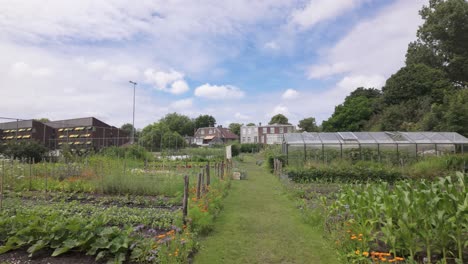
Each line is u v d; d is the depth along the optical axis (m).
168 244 4.15
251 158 39.09
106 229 4.38
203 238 5.52
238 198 10.13
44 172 11.75
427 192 3.93
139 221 6.15
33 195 9.22
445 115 24.77
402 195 4.16
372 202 4.70
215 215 7.17
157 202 8.34
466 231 3.94
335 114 43.25
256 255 4.69
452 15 31.19
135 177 10.34
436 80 32.38
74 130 43.47
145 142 36.22
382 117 32.62
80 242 4.25
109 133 46.09
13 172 10.57
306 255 4.69
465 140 18.05
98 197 9.11
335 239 4.88
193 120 92.19
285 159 17.84
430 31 34.16
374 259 3.75
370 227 4.49
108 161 13.76
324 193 10.09
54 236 4.43
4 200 7.86
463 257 4.05
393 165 15.62
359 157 17.55
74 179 10.69
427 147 17.64
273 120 90.38
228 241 5.38
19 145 20.64
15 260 4.11
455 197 3.78
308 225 6.50
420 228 3.87
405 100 34.25
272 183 14.47
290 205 8.87
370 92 48.06
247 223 6.68
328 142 17.91
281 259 4.53
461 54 33.16
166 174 12.07
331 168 13.34
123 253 4.09
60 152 20.47
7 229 4.80
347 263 4.17
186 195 5.76
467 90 26.06
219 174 14.05
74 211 7.11
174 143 36.75
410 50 38.75
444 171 13.34
